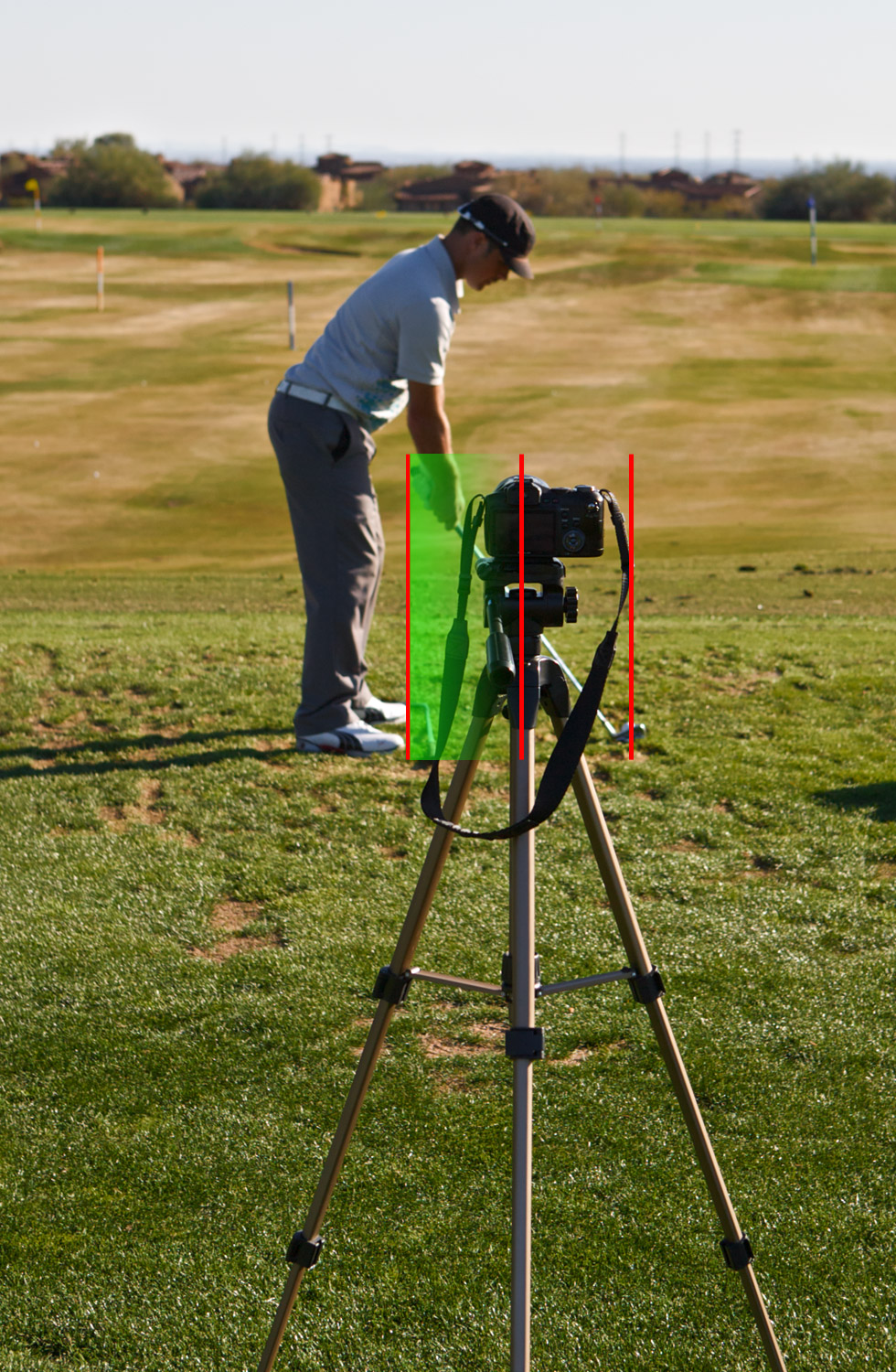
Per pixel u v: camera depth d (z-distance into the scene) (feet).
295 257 201.98
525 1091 5.88
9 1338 7.97
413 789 16.55
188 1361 7.78
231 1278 8.44
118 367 110.83
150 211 342.44
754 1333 7.89
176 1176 9.45
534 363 111.45
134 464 74.49
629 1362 7.70
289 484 17.02
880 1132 9.75
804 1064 10.66
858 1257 8.48
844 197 359.87
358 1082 6.88
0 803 16.08
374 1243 8.74
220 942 12.92
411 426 16.56
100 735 18.48
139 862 14.64
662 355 116.06
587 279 166.40
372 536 17.43
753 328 133.49
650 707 19.65
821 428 81.15
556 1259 8.56
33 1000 11.80
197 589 41.39
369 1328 8.00
